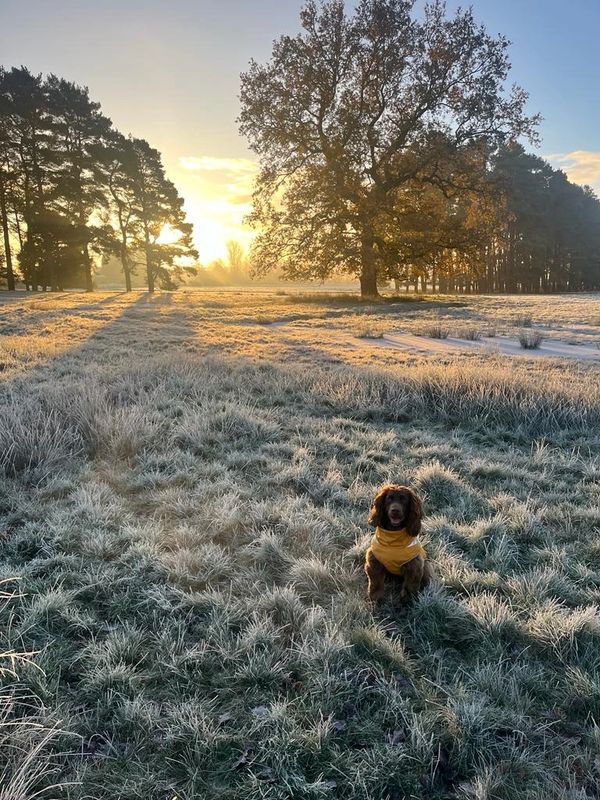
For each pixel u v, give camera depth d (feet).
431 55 106.52
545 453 22.44
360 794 7.18
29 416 23.04
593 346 54.75
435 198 119.34
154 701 8.74
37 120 147.13
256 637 10.08
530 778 7.48
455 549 14.16
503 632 10.62
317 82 110.01
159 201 181.16
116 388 31.09
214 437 23.36
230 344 56.59
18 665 9.22
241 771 7.54
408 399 30.78
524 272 239.50
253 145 115.14
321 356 48.75
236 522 15.12
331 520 15.44
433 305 106.93
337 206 111.34
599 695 8.77
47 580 11.89
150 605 11.24
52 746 7.81
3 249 167.02
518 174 211.61
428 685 9.19
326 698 8.77
